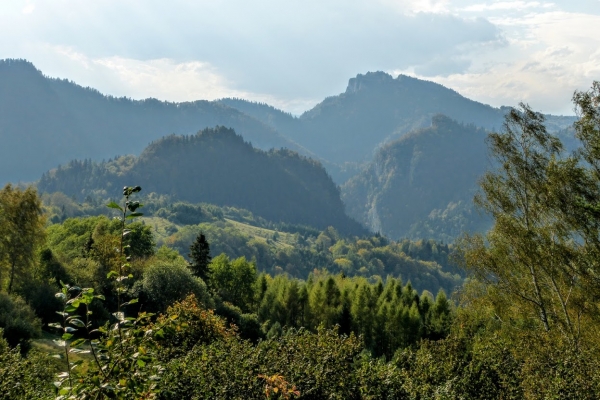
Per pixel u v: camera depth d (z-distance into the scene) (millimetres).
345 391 11703
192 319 19203
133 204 5254
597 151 20781
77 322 4559
